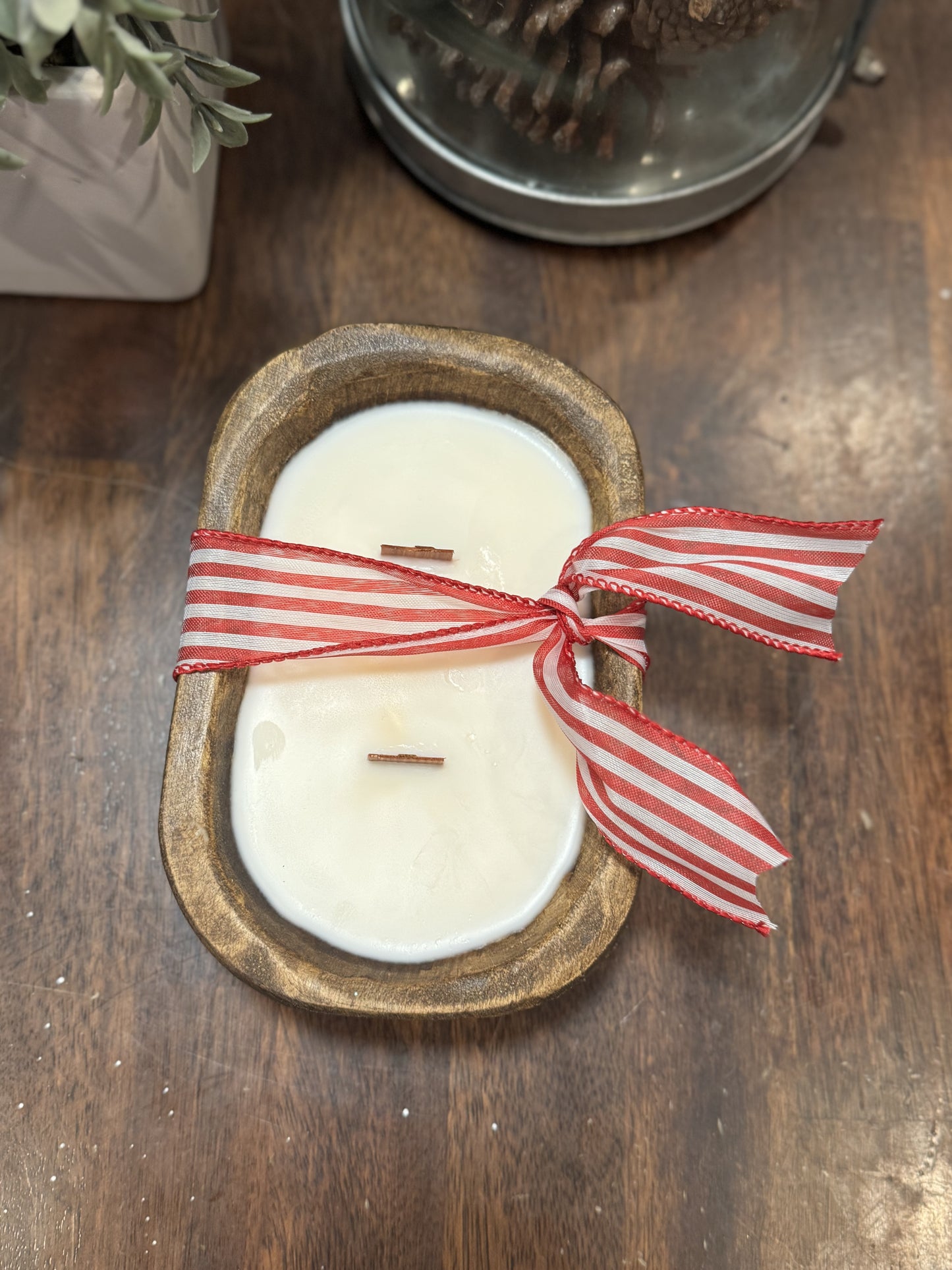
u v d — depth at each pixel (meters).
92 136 0.39
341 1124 0.44
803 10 0.43
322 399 0.41
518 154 0.48
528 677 0.41
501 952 0.38
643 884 0.46
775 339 0.53
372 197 0.52
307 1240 0.43
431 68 0.46
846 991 0.46
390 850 0.40
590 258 0.53
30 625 0.48
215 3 0.47
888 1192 0.44
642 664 0.39
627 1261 0.43
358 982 0.37
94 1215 0.42
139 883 0.45
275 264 0.52
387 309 0.52
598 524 0.42
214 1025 0.44
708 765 0.37
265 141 0.53
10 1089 0.43
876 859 0.47
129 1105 0.43
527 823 0.40
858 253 0.54
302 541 0.42
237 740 0.40
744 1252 0.43
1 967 0.44
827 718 0.48
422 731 0.40
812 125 0.51
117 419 0.50
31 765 0.46
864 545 0.37
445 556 0.41
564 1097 0.44
